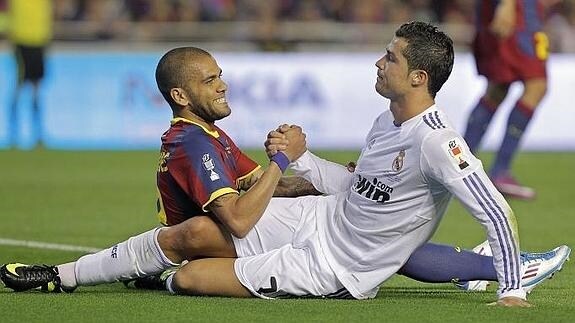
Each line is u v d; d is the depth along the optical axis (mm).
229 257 22297
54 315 20062
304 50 70438
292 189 23828
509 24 40969
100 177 50969
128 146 66000
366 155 21578
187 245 21953
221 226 22062
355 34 71188
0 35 69688
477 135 44125
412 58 20719
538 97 43094
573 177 52938
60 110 65750
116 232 34219
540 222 37000
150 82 66062
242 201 21672
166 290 22984
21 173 52469
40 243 31719
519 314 19984
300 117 65875
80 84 65688
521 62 42812
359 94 66312
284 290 21672
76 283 22656
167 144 22328
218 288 21859
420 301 21688
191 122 22406
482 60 43438
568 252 22609
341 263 21672
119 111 65938
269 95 65562
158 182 22703
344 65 66250
